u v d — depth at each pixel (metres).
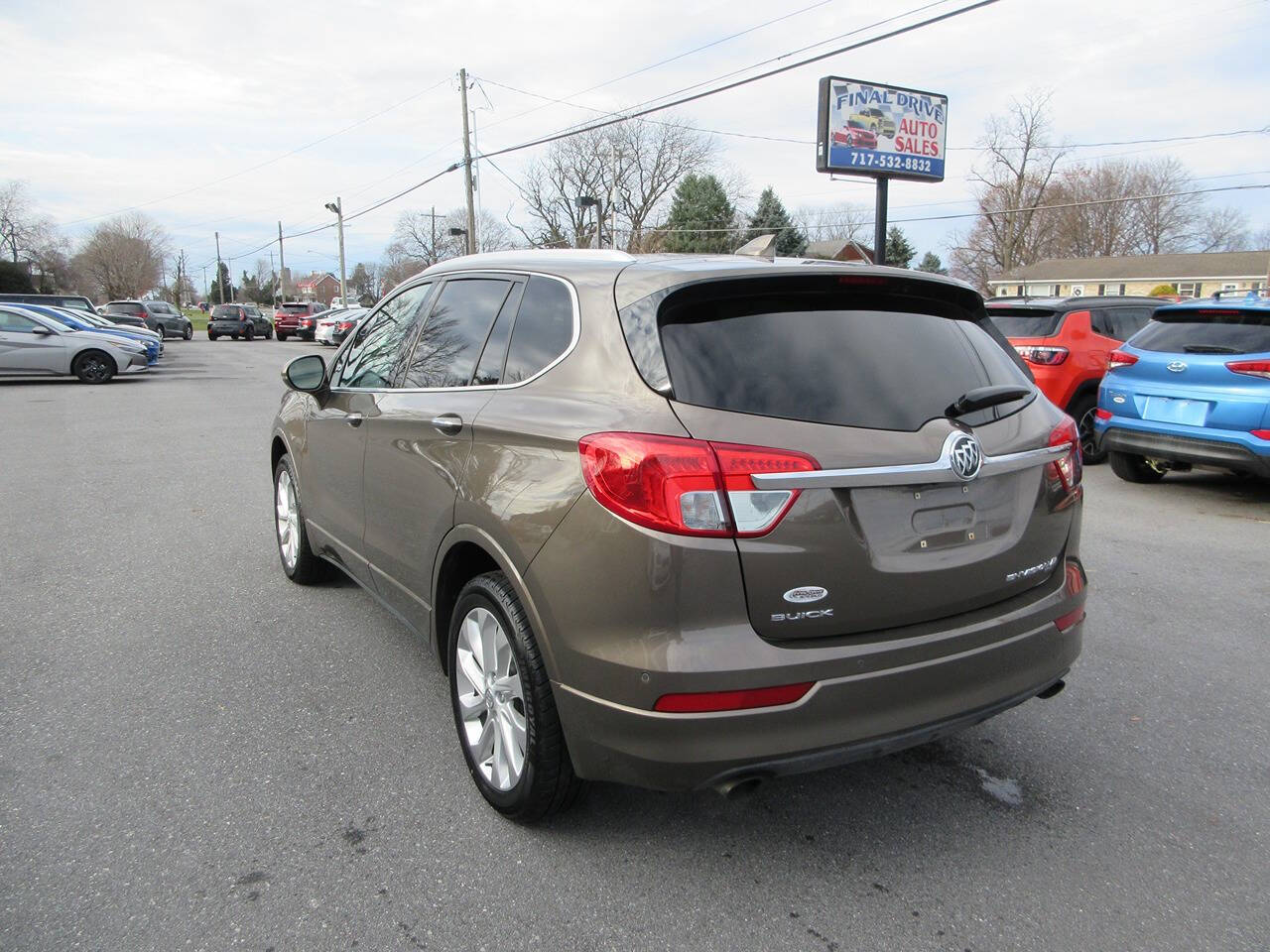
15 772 3.07
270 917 2.38
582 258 3.04
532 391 2.77
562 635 2.43
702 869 2.62
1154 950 2.31
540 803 2.68
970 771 3.21
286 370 4.07
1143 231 67.62
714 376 2.37
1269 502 7.56
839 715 2.32
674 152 60.12
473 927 2.36
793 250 64.12
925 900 2.49
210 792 2.97
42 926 2.32
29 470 8.53
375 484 3.64
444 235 77.81
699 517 2.21
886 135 22.52
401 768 3.15
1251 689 3.88
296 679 3.86
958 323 2.91
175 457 9.28
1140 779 3.15
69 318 21.83
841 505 2.32
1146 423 7.54
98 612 4.64
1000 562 2.63
